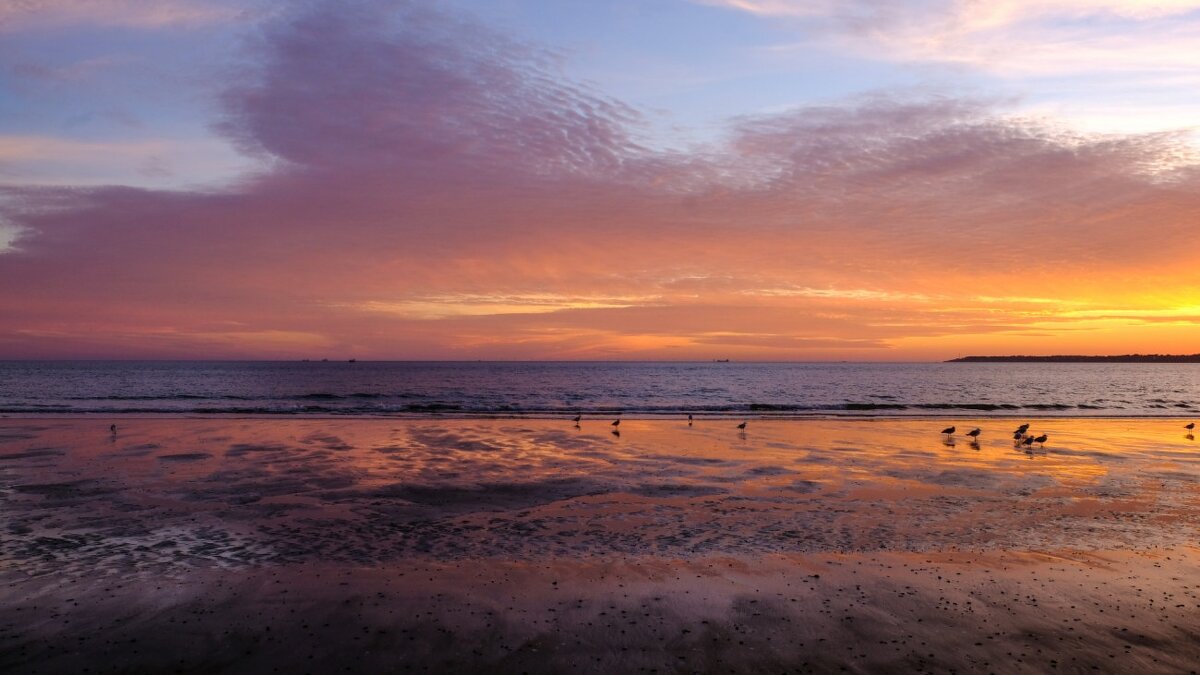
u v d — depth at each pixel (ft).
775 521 43.91
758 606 28.68
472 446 77.30
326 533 40.55
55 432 85.87
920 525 42.93
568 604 28.78
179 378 301.02
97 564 34.17
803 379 363.35
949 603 29.12
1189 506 48.70
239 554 36.17
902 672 23.06
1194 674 22.95
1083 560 35.45
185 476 57.62
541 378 353.92
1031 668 23.38
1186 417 129.39
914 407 152.46
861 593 30.30
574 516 45.14
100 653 23.95
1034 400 193.67
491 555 36.17
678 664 23.48
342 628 26.18
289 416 111.65
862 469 63.62
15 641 24.81
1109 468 65.10
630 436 88.12
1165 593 30.42
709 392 226.17
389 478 57.67
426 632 25.85
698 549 37.42
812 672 22.99
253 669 22.90
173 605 28.43
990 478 59.36
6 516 44.14
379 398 173.78
